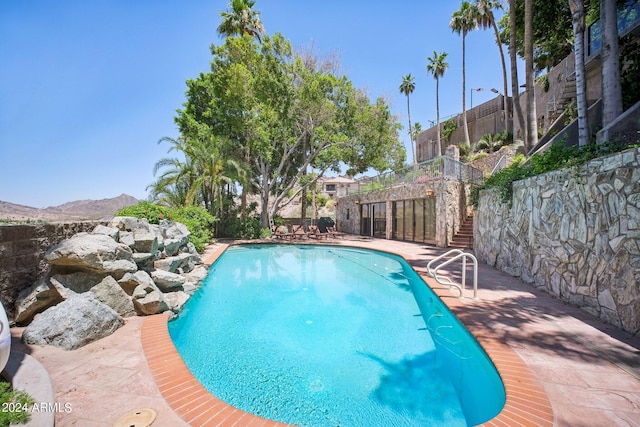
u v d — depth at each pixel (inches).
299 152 973.2
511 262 333.1
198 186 690.2
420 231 669.9
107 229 245.1
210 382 154.5
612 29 304.5
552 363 140.1
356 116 791.7
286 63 756.6
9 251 183.0
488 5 997.8
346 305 282.5
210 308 273.7
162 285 259.1
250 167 842.2
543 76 708.0
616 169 179.5
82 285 195.8
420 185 645.3
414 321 240.1
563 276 235.5
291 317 249.8
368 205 894.4
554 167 261.1
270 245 711.7
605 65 310.0
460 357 180.4
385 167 979.9
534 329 180.2
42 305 186.5
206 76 828.0
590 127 381.7
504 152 815.1
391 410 131.9
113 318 182.7
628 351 150.6
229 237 816.3
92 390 120.9
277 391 146.9
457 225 598.9
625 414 105.1
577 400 113.4
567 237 229.8
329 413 130.6
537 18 596.4
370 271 442.3
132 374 133.3
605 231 189.0
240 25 896.3
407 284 365.4
